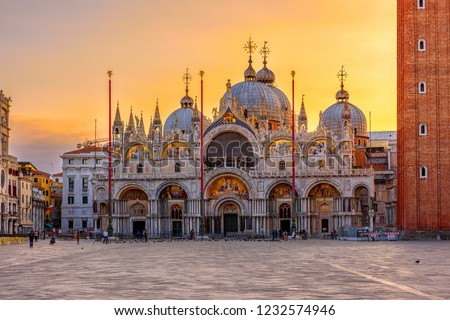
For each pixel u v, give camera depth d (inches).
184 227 6348.4
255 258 2559.1
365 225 6776.6
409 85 4645.7
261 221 6190.9
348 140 6205.7
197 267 2058.3
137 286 1475.1
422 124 4623.5
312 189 6176.2
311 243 4409.5
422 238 4576.8
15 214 6988.2
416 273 1756.9
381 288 1398.9
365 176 6013.8
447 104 4608.8
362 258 2466.8
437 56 4635.8
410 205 4606.3
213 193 6363.2
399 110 4904.0
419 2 4665.4
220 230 6299.2
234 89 7175.2
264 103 6569.9
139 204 6525.6
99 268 2037.4
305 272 1824.6
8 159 6742.1
